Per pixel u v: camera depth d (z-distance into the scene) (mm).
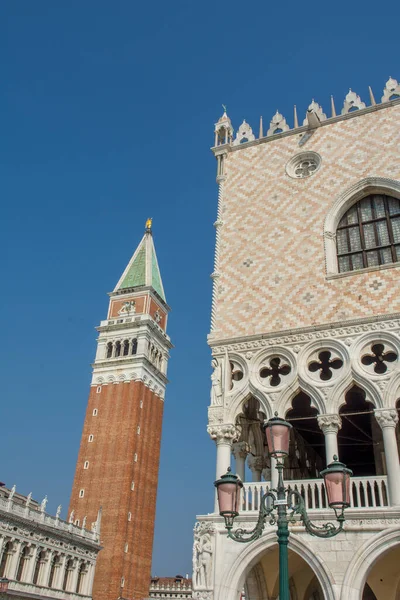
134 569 97688
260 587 26141
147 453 110812
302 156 31188
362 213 28469
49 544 71062
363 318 24797
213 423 25281
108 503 99312
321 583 20656
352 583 20141
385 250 27047
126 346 119375
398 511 20703
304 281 27125
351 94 31500
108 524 96938
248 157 32781
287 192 30297
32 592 65312
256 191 31266
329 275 26594
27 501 68250
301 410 30625
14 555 63000
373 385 23297
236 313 27922
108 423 108500
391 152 28453
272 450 15609
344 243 28109
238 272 29141
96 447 106375
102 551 94438
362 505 24891
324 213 28562
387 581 25219
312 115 31125
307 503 22797
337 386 23953
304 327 25812
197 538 23219
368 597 29266
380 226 27719
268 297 27562
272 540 22016
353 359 24172
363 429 32562
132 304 124500
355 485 22438
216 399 25828
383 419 22609
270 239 29281
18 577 63938
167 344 129250
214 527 23141
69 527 78000
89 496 101062
